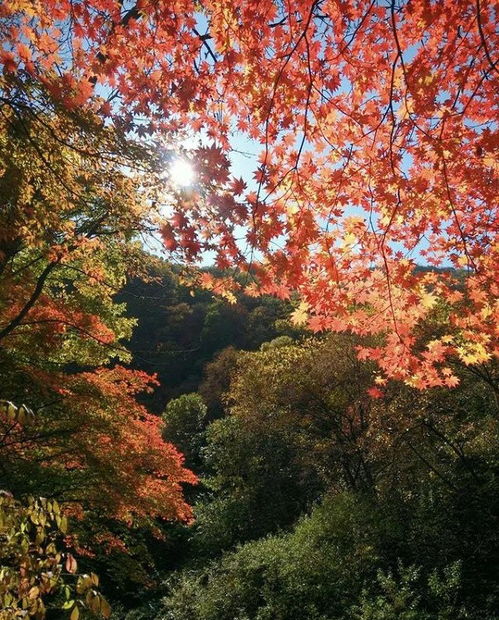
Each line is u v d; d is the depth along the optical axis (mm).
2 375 6516
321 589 9508
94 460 7035
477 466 12117
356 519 11141
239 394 17812
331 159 3729
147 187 4656
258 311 35531
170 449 8664
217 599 10719
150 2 3178
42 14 3303
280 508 17844
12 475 6855
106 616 2098
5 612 2025
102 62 3602
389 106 2977
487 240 4164
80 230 7500
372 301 4152
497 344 4305
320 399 15062
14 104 3812
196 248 3578
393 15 2707
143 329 30078
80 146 4312
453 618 8062
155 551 17719
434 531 10250
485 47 2652
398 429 12719
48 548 2184
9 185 4230
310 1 2996
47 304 7316
